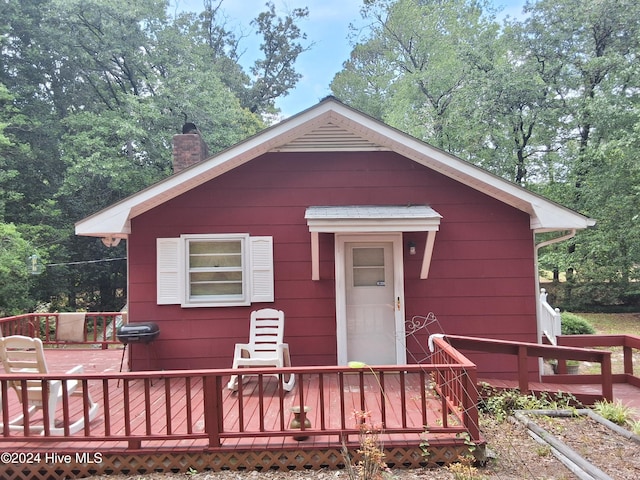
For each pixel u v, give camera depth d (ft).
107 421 11.93
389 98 67.41
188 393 11.98
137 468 12.04
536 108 51.03
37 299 48.75
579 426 14.80
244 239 19.85
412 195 20.11
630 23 48.32
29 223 48.57
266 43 90.79
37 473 12.02
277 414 14.29
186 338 19.47
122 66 55.72
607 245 48.08
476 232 19.94
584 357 16.75
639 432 13.73
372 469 10.28
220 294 19.83
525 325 19.63
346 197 20.12
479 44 52.21
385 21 67.31
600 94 46.16
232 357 19.49
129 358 19.26
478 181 19.11
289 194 20.06
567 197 51.98
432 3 66.13
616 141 42.39
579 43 51.44
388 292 20.07
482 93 49.47
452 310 19.75
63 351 27.53
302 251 19.94
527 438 13.89
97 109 56.49
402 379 12.10
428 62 59.98
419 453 12.06
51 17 49.90
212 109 55.36
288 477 11.64
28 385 13.44
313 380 18.67
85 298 61.11
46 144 51.08
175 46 56.29
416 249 19.97
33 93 52.24
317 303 19.81
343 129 20.21
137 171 50.72
